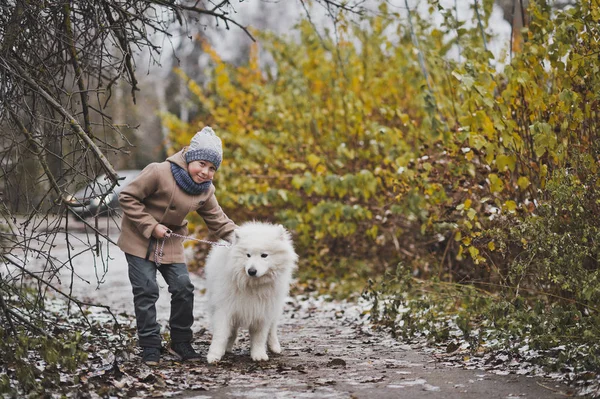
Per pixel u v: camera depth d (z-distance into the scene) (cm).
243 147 1288
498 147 705
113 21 608
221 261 563
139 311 538
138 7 605
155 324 541
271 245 543
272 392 451
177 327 562
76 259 1662
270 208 1282
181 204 554
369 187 987
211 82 1499
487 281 815
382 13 882
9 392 407
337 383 478
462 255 763
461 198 831
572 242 539
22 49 563
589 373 452
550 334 512
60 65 593
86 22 587
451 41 974
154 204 550
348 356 584
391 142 951
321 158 1103
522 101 722
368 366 538
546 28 680
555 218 568
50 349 447
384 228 1086
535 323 526
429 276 938
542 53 688
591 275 504
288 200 1166
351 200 1070
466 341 602
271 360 566
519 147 690
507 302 569
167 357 564
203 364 543
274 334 602
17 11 536
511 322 545
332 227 1067
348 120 1157
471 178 818
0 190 590
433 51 847
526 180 690
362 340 668
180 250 567
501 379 479
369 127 1113
